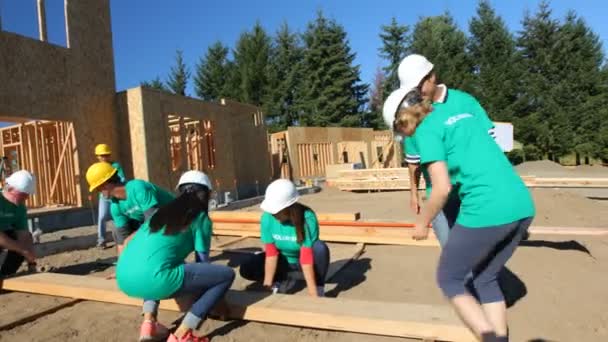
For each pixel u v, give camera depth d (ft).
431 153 7.84
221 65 146.72
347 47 135.44
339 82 131.03
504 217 7.65
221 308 11.96
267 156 60.18
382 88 142.51
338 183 54.44
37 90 32.07
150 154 37.35
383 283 15.39
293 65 139.95
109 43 38.34
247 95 136.05
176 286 10.05
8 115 30.04
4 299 15.01
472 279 9.14
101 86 37.14
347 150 78.18
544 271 15.70
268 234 13.42
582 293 13.29
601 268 15.76
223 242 23.47
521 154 104.27
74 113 34.71
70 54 34.73
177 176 41.14
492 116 103.96
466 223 7.95
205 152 46.65
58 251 23.09
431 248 20.02
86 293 14.21
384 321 10.32
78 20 35.58
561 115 97.35
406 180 50.49
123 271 10.03
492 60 106.73
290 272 14.92
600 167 82.02
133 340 11.23
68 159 36.78
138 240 10.27
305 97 131.44
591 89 97.71
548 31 101.40
